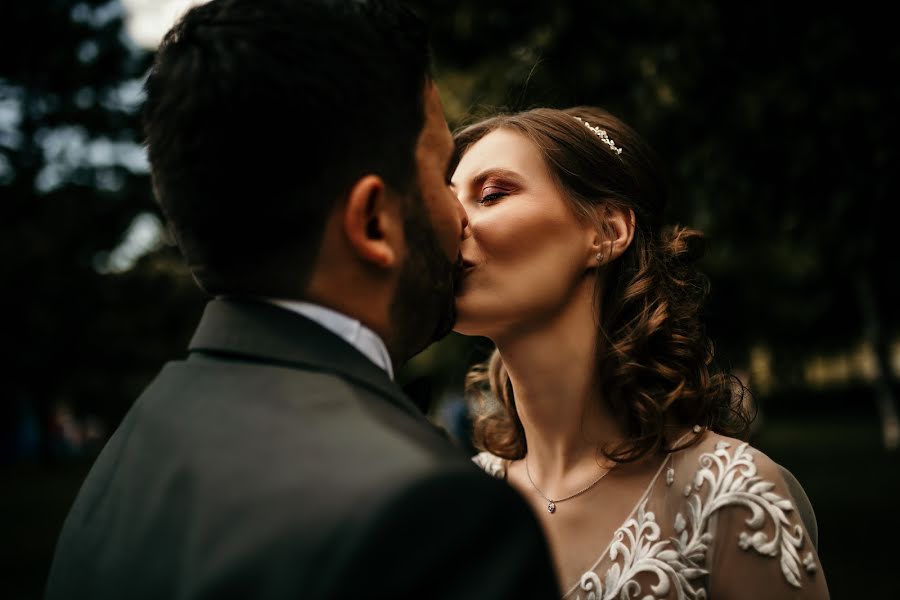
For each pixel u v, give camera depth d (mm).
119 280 13078
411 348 1163
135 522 965
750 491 1535
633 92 6020
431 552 785
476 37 6785
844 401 34125
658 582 1586
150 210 10562
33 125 9883
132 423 1099
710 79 5723
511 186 1729
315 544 808
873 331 18484
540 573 822
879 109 5117
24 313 11234
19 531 10500
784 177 5926
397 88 1051
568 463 1815
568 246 1728
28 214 10305
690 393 1724
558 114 1857
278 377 988
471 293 1670
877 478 12133
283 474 877
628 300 1775
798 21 5223
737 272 17484
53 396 21234
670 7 5766
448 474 823
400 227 1073
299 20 998
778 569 1490
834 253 6250
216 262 1049
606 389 1756
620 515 1703
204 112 979
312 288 1034
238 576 831
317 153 985
